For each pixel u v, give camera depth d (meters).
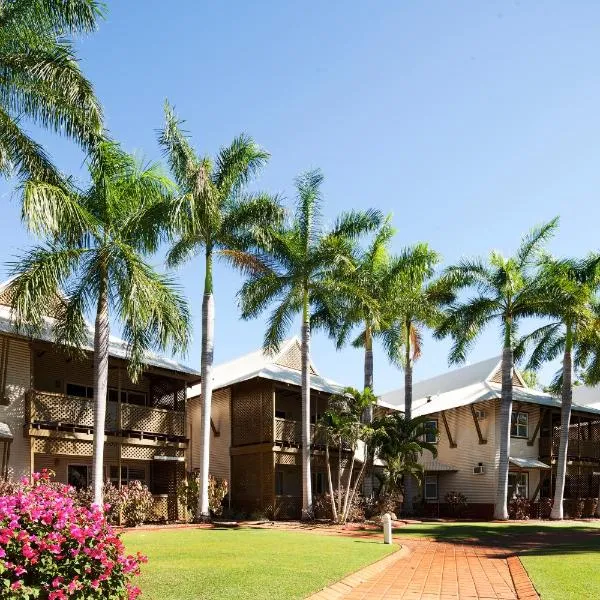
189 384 28.16
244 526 23.20
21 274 18.12
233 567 11.73
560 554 15.16
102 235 19.56
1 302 23.11
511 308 33.00
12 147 17.45
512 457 36.38
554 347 36.38
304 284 27.56
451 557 15.50
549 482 39.22
